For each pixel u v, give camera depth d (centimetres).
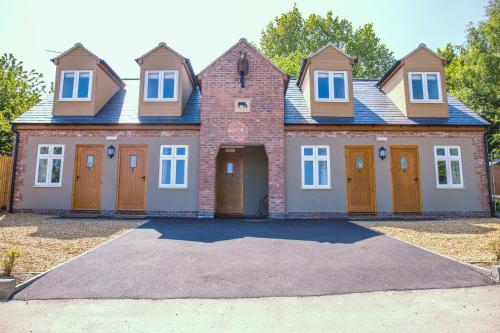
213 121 1316
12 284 492
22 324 396
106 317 417
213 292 504
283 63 3048
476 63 2466
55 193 1309
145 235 893
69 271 592
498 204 1700
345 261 660
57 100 1389
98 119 1355
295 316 420
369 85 1697
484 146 1335
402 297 485
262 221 1178
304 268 616
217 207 1441
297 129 1328
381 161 1316
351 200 1302
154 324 396
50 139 1341
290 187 1296
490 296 488
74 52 1413
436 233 938
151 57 1398
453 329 381
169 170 1316
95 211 1298
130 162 1322
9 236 851
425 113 1376
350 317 417
